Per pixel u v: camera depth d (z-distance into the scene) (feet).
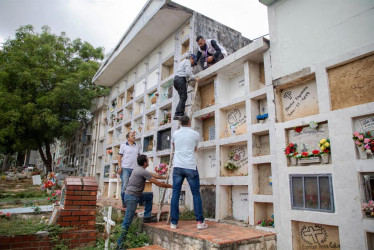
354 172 8.65
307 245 9.88
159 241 11.69
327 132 9.86
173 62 21.01
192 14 18.57
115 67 27.53
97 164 32.42
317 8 10.90
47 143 40.04
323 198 9.40
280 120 11.59
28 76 34.71
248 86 13.30
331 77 10.11
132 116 25.36
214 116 15.90
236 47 20.83
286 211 10.37
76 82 36.11
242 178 12.57
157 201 18.22
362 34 9.32
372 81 8.98
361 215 8.28
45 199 21.74
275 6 12.64
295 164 10.51
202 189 15.25
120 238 11.35
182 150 11.92
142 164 12.93
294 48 11.44
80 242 11.38
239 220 13.00
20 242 10.29
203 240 9.34
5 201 19.83
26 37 38.32
